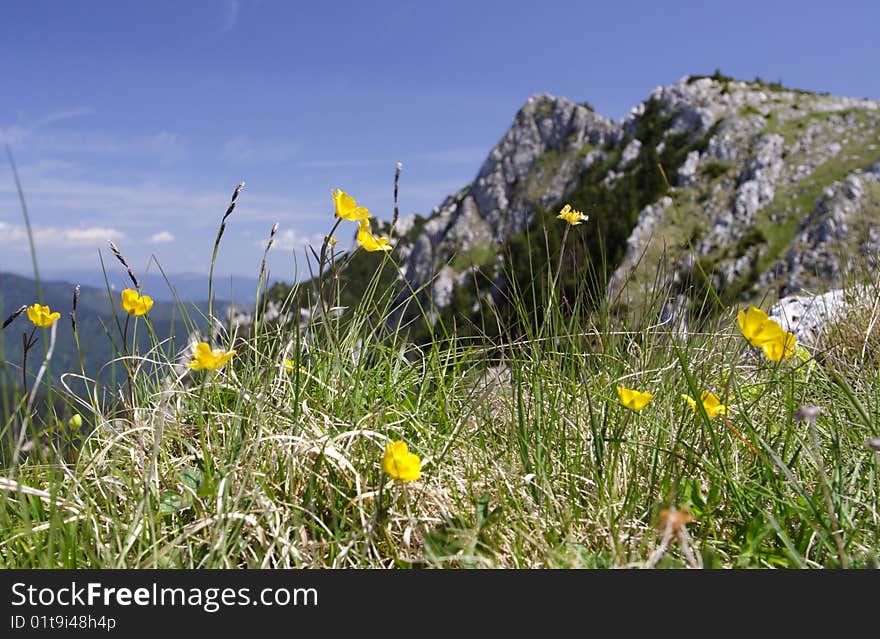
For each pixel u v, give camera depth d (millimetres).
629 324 3596
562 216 3650
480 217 120312
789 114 101750
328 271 2980
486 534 2316
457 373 3686
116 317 2906
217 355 2344
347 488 2547
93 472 2768
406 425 3055
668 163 97438
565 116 123062
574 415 3180
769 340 1993
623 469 2775
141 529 2336
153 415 2994
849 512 2334
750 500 2408
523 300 3580
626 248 84750
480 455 2967
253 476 2500
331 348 3328
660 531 2219
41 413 2543
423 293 3961
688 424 2807
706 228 87500
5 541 2252
